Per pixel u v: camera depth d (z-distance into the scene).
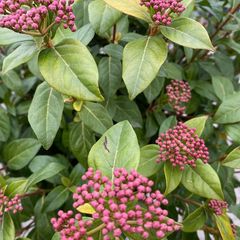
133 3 0.22
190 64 0.35
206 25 0.39
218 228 0.24
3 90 0.34
